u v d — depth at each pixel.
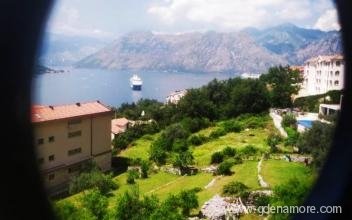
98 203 22.56
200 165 42.47
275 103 71.56
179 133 54.38
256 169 34.09
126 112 83.44
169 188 36.25
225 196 26.86
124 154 52.78
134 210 22.23
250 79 77.25
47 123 36.47
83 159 41.44
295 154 37.00
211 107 71.38
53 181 37.53
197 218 23.92
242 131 59.03
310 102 66.19
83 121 41.44
